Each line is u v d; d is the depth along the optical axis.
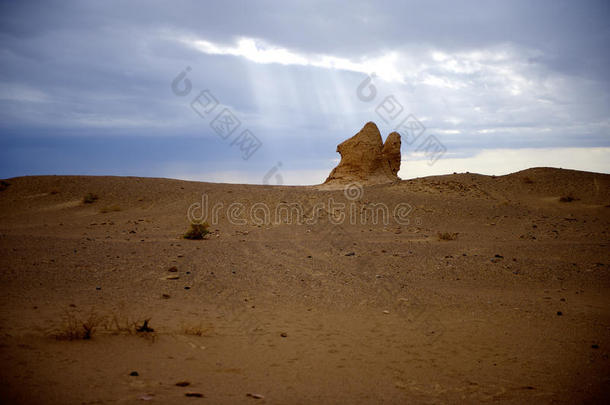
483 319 8.36
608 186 32.84
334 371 5.54
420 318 8.37
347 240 18.98
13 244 14.66
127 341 6.11
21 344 5.57
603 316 8.57
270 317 8.13
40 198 30.23
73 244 15.38
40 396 3.99
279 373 5.34
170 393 4.36
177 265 12.45
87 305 8.21
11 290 9.04
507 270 12.95
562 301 9.80
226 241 17.94
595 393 5.04
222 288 10.30
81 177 35.97
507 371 5.73
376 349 6.53
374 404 4.49
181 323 7.36
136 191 32.38
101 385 4.41
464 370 5.74
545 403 4.73
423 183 35.81
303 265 13.33
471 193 32.53
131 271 11.48
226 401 4.26
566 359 6.22
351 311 8.79
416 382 5.27
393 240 19.23
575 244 17.17
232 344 6.42
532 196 32.12
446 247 16.94
